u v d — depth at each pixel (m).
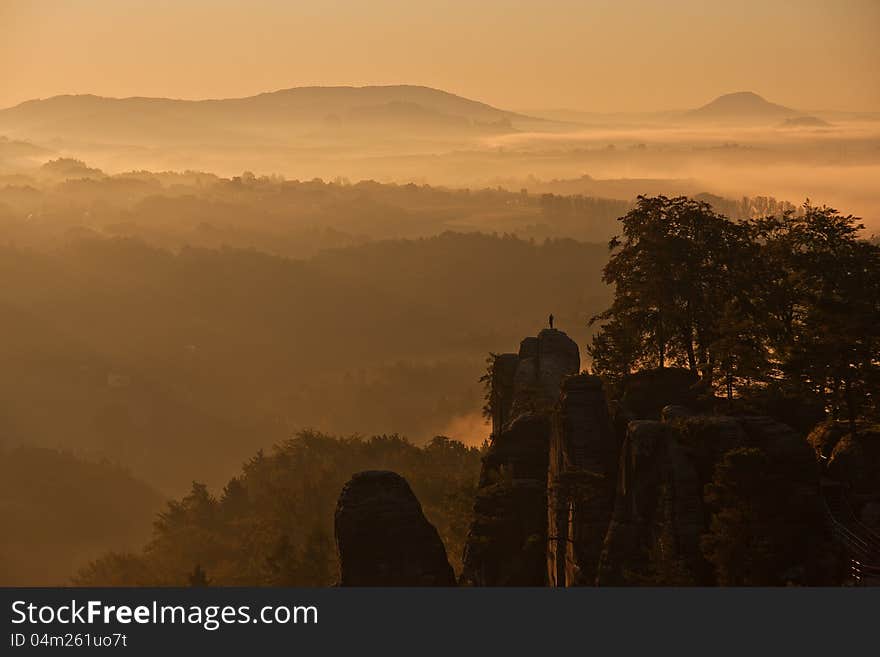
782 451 52.62
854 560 49.88
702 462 54.22
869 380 63.81
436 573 57.62
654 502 54.59
